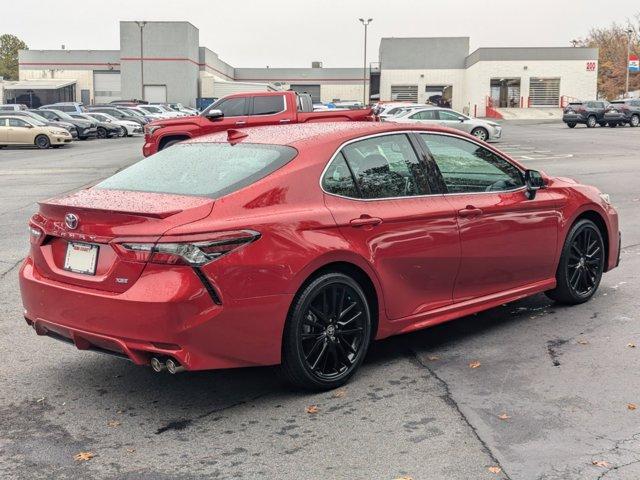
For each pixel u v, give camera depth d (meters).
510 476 3.40
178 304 3.81
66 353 5.30
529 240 5.68
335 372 4.54
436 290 5.09
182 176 4.57
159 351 3.86
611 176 16.83
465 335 5.59
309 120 16.72
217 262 3.91
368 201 4.70
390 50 68.31
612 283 7.10
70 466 3.58
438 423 4.01
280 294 4.13
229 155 4.74
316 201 4.45
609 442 3.73
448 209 5.06
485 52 61.50
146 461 3.63
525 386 4.53
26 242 9.57
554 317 6.01
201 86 73.38
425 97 68.69
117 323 3.95
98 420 4.14
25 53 77.19
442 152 5.30
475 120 30.09
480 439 3.80
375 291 4.70
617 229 6.67
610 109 44.19
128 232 3.94
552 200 5.88
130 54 68.38
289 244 4.18
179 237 3.85
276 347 4.19
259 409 4.26
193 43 70.38
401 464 3.54
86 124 38.28
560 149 26.11
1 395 4.50
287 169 4.45
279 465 3.56
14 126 31.25
